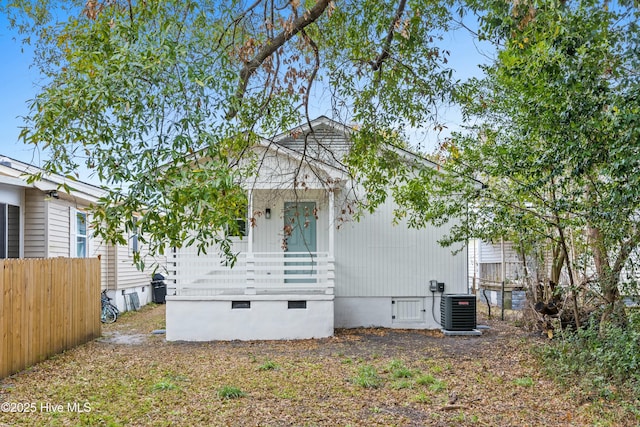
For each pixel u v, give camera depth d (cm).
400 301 1376
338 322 1367
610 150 623
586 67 608
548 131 736
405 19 695
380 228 1378
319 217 1380
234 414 630
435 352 1021
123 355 1008
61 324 1025
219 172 463
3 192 1190
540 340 1093
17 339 845
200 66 486
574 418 612
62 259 1030
